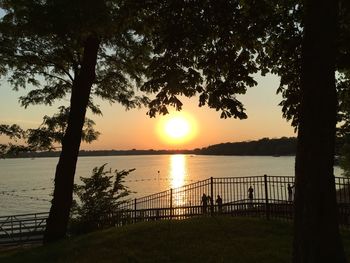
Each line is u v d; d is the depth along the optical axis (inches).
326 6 287.7
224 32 413.1
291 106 455.8
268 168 5403.5
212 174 5123.0
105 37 671.1
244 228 483.8
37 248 560.7
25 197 3602.4
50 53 684.1
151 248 433.4
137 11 425.7
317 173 279.1
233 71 421.4
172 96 410.3
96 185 773.9
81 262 417.1
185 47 407.8
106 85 766.5
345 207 514.0
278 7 448.5
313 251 275.6
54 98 763.4
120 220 749.9
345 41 402.9
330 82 285.9
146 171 7086.6
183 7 397.4
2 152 714.2
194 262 382.3
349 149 886.4
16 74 741.9
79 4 490.9
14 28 617.6
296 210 286.7
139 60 719.1
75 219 747.4
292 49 434.6
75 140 700.7
